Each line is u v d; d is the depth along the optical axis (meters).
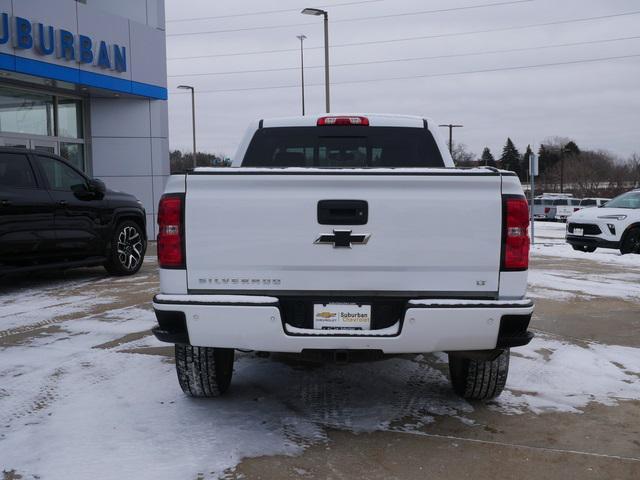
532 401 4.27
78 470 3.19
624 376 4.84
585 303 7.91
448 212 3.39
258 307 3.36
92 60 14.41
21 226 7.87
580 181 87.75
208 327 3.41
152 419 3.87
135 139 16.59
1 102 13.79
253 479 3.11
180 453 3.39
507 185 3.41
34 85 14.27
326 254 3.41
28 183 8.09
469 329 3.36
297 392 4.42
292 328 3.43
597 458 3.39
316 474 3.17
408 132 5.33
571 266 11.97
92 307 7.35
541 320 6.88
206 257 3.45
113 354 5.33
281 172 3.40
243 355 5.41
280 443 3.53
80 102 16.09
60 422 3.82
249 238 3.43
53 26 13.36
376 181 3.38
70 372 4.82
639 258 13.34
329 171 3.39
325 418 3.92
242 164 5.34
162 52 16.77
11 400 4.20
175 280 3.47
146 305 7.48
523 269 3.43
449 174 3.39
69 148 15.75
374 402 4.23
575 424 3.87
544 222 44.69
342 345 3.38
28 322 6.56
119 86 15.27
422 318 3.34
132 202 10.02
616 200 15.80
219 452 3.41
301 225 3.41
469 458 3.37
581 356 5.37
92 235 9.07
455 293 3.43
